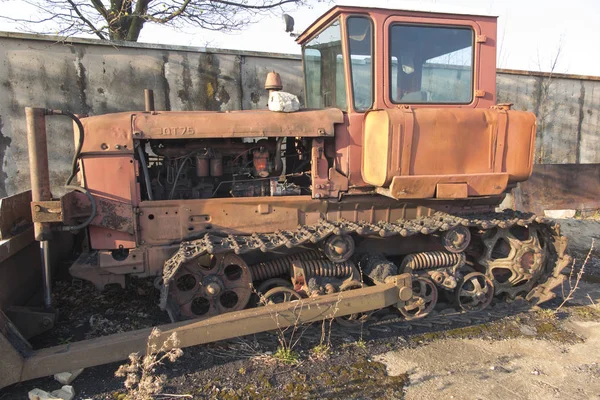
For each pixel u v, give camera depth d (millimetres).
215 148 3564
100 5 8258
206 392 2818
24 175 6172
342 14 3463
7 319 2850
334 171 3555
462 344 3521
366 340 3514
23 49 5996
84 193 3281
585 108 9906
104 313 3859
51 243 4113
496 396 2854
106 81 6402
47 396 2682
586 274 5449
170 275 2932
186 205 3381
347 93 3557
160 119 3328
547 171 8102
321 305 3252
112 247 3334
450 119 3408
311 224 3607
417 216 3857
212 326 2992
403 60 3602
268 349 3322
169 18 8203
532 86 9328
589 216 8289
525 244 3980
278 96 3422
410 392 2877
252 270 3525
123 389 2826
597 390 2939
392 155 3299
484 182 3500
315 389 2869
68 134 6309
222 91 6984
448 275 3783
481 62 3779
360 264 3789
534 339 3646
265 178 3643
